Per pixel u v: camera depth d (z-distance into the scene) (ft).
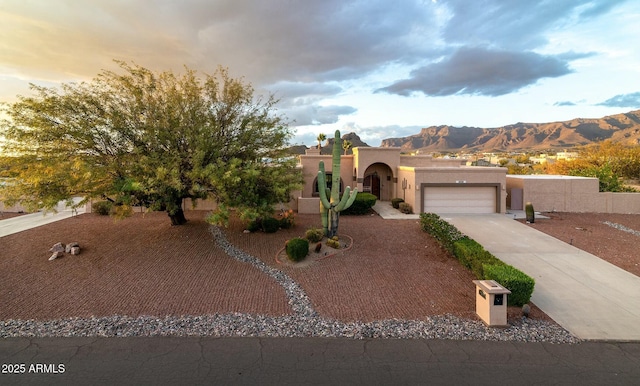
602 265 42.88
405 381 20.57
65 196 43.52
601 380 20.72
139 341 25.27
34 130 43.01
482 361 22.77
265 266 42.29
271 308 31.55
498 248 49.78
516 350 24.20
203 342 25.17
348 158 96.22
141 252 46.37
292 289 35.65
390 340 25.54
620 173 124.26
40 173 41.42
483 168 74.38
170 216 58.44
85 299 33.30
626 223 66.69
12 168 43.32
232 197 48.21
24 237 52.65
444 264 42.34
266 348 24.35
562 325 28.07
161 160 45.96
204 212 73.41
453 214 73.51
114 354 23.49
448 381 20.57
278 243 50.62
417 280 37.78
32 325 27.91
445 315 29.86
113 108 47.32
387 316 29.89
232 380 20.62
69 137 45.65
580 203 77.77
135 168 44.78
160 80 50.60
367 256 45.06
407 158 96.84
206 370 21.66
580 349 24.44
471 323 28.22
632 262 44.06
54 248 45.21
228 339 25.62
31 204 42.70
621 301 32.78
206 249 47.85
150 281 37.70
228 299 33.45
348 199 48.73
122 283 37.14
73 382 20.39
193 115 49.16
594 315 29.91
